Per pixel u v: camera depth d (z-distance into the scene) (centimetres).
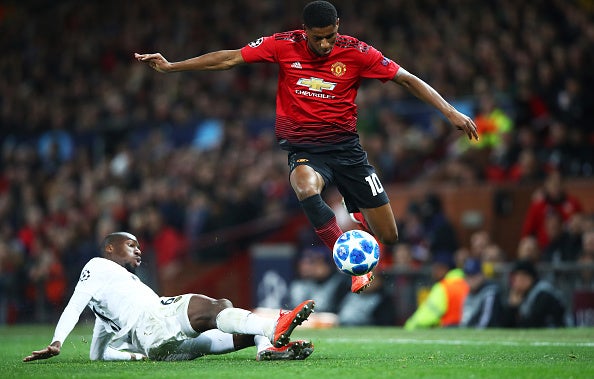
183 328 2167
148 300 2238
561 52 5409
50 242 6141
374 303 4347
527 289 3669
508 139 4972
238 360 2205
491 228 4831
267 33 7525
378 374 1847
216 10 8056
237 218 5691
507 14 6097
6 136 7512
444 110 2327
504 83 5444
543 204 4334
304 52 2342
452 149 5362
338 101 2348
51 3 9438
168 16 8369
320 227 2273
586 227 4075
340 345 2789
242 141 6338
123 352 2341
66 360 2369
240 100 7025
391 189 5234
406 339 3025
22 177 7031
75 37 8875
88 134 7106
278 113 2397
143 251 5544
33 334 3984
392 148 5481
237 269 5491
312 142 2352
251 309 5253
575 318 3859
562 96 4959
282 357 2170
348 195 2438
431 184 5181
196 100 7194
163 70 2344
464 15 6297
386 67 2348
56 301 5656
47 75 8619
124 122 7331
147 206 6003
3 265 5797
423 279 4291
